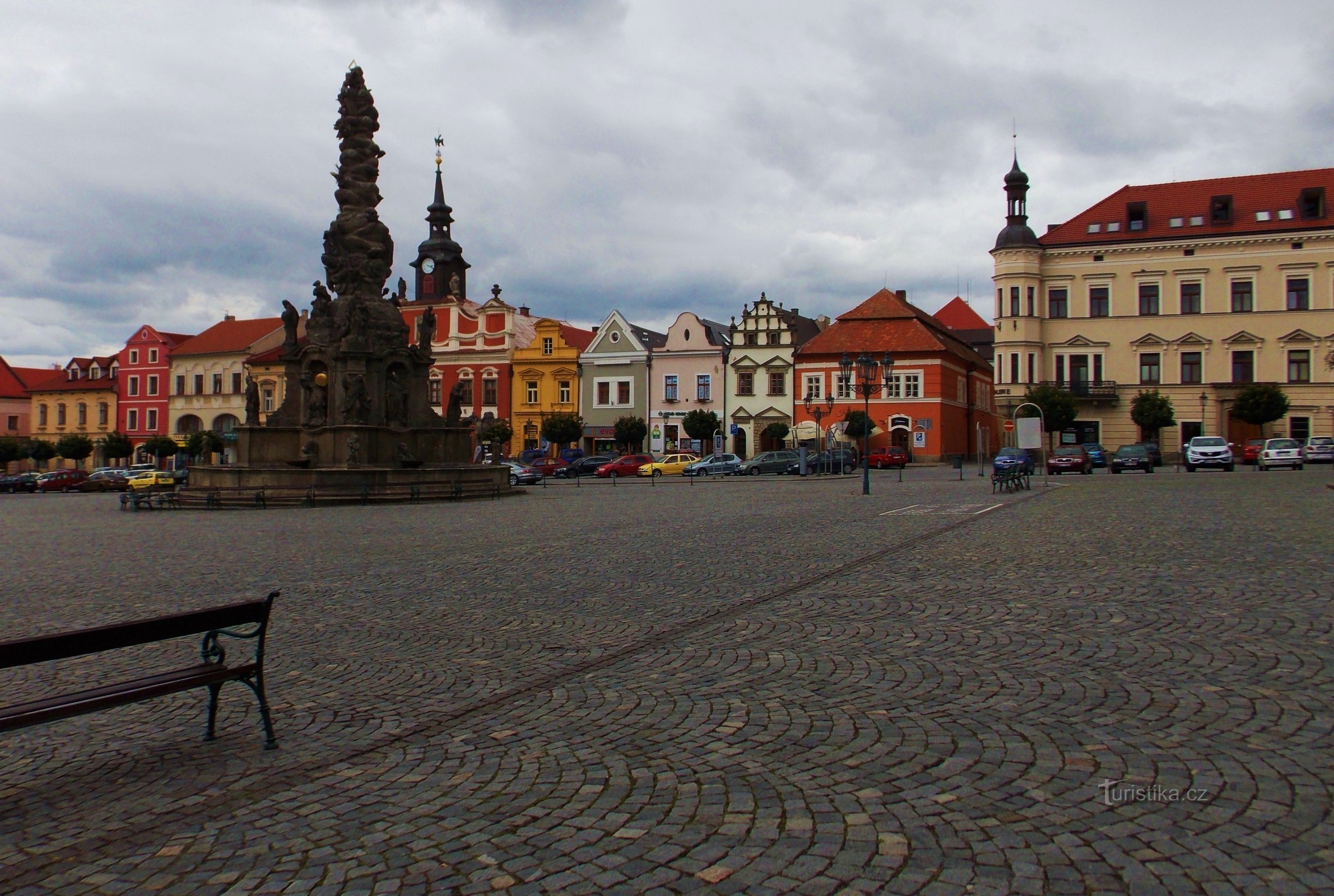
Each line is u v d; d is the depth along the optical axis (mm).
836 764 5613
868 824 4777
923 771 5457
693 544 17375
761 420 77688
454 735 6457
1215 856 4320
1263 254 65125
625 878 4309
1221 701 6562
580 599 11656
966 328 117250
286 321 37344
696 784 5383
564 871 4391
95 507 37719
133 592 12984
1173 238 66938
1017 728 6152
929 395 72812
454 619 10531
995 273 70312
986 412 90000
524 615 10688
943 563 13828
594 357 82875
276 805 5309
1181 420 67000
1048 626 9211
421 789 5465
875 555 14953
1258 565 12555
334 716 6988
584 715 6801
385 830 4918
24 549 19328
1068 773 5352
